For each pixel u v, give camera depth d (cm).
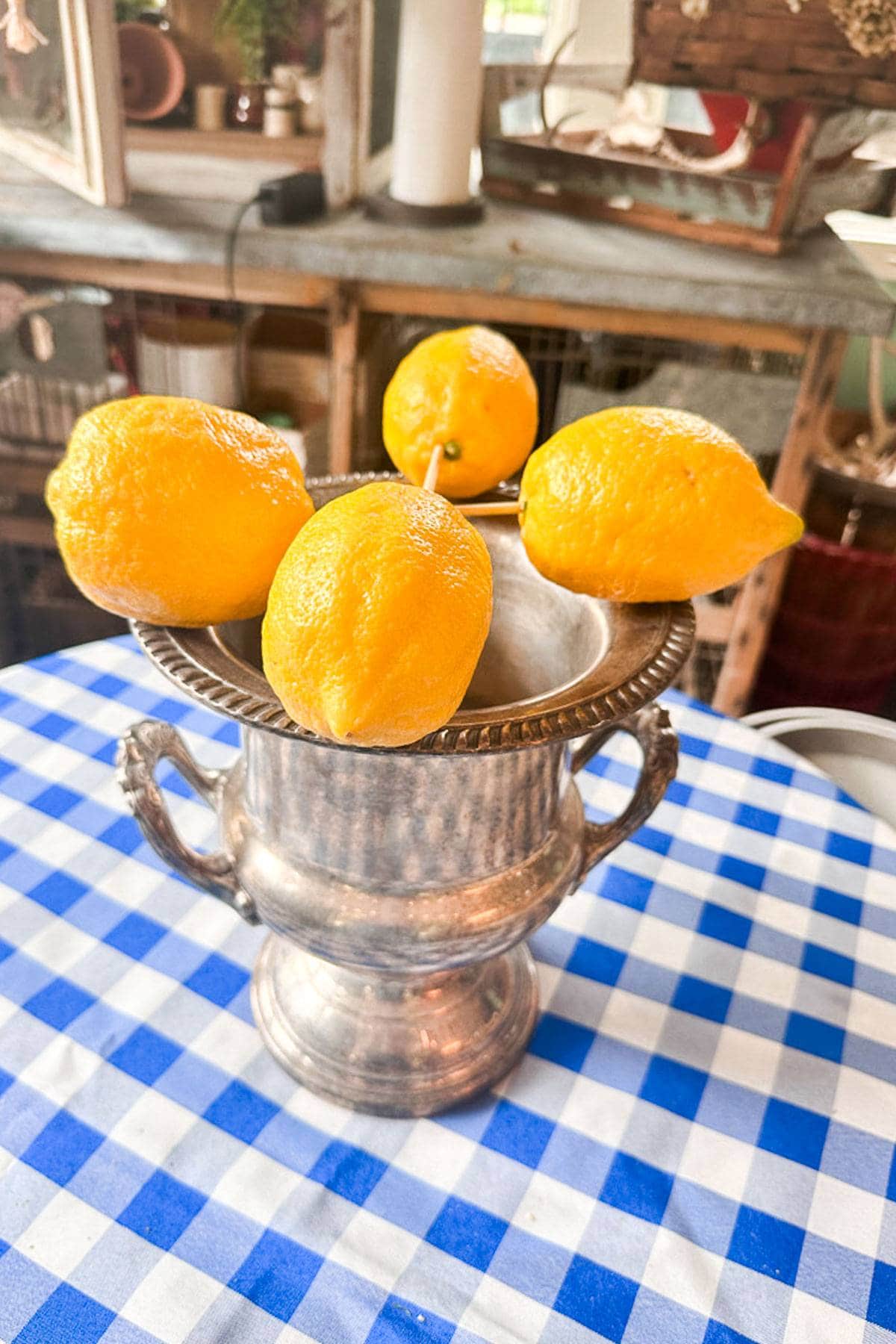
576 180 128
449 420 48
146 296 136
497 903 45
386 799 41
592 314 126
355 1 117
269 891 46
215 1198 48
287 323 137
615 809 71
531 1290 45
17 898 61
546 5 118
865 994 60
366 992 53
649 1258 46
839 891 66
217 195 128
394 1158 50
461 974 54
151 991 57
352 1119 52
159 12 119
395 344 143
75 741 73
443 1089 52
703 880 66
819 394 128
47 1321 43
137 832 67
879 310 117
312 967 55
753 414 132
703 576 42
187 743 73
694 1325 44
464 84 120
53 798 68
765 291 119
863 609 149
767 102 114
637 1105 53
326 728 34
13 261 132
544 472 42
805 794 74
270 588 39
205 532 37
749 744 78
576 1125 52
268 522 39
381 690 32
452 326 140
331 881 45
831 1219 48
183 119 125
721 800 73
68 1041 54
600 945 62
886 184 117
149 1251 45
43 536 156
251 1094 52
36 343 141
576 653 47
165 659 39
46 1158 49
